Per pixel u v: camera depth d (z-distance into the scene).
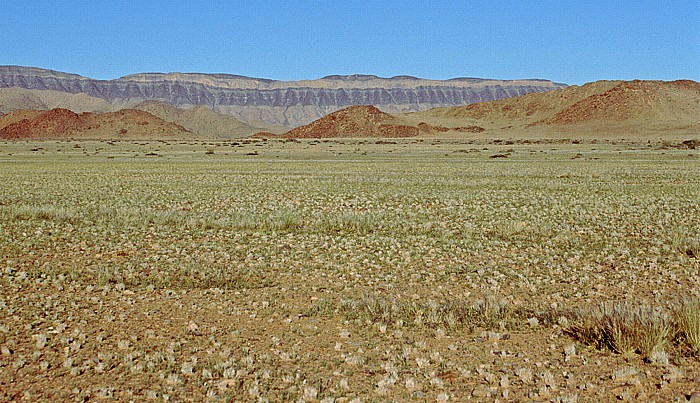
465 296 12.10
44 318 10.38
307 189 37.62
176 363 8.38
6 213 24.53
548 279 13.35
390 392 7.47
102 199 31.56
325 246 17.53
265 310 11.09
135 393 7.43
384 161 75.06
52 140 192.62
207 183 43.12
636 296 11.88
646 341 8.62
